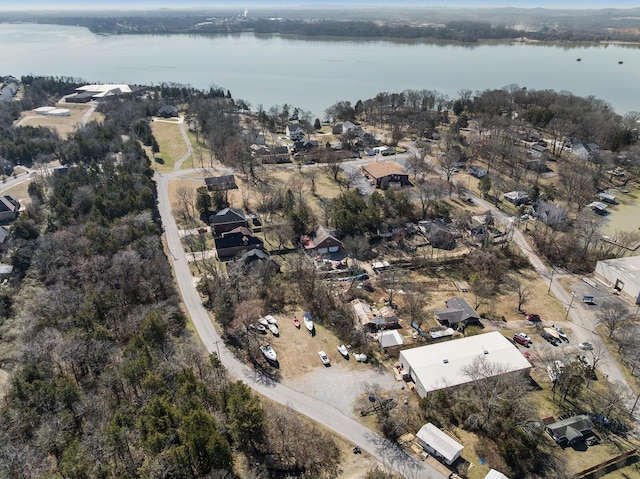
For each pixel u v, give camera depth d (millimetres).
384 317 80438
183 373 57219
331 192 132250
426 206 119750
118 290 80875
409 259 100938
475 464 54219
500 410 58281
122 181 123062
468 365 66500
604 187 137250
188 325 78688
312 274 89312
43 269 88125
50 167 148500
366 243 101625
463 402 60812
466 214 115812
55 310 73000
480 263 97375
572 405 63438
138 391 57812
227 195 130250
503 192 131875
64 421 51094
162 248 98875
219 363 65125
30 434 50844
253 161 150750
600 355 73375
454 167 146250
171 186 137000
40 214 111000
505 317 83000
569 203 124562
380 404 62188
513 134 166750
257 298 83750
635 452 56062
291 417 59719
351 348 74312
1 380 62438
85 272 83562
